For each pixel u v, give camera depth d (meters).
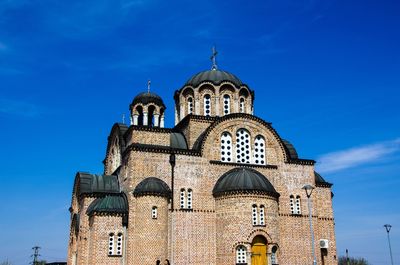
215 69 59.19
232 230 44.97
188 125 53.00
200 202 47.19
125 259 43.44
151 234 43.16
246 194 45.53
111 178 52.59
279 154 52.78
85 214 48.72
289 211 50.94
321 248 52.41
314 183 53.31
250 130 52.38
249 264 43.66
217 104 55.56
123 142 53.12
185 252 44.97
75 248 51.31
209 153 49.47
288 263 48.84
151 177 46.25
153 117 53.47
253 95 59.22
